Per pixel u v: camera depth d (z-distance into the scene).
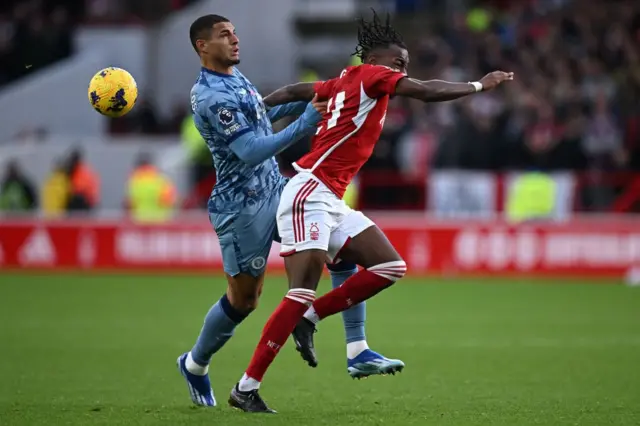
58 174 74.38
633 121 78.19
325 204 25.11
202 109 25.16
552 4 92.38
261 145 24.55
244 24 90.00
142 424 23.64
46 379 31.86
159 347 39.22
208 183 75.06
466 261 65.62
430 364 35.41
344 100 24.95
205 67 25.52
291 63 90.12
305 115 24.38
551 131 73.56
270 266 67.12
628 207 70.50
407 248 66.12
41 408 26.33
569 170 71.88
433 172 73.25
